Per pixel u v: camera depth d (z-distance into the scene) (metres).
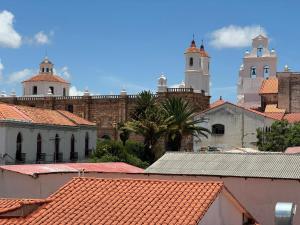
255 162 30.98
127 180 21.27
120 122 95.88
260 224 27.09
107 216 18.27
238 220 21.95
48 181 31.78
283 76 95.69
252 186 27.58
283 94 95.56
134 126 76.69
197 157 33.47
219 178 28.44
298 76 94.94
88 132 76.62
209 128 82.06
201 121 78.81
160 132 74.75
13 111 63.66
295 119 84.06
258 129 78.56
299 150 47.12
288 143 72.12
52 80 118.88
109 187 20.78
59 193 20.69
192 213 17.77
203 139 82.44
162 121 75.00
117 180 21.39
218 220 19.59
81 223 17.98
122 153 71.62
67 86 122.44
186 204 18.50
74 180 21.75
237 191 27.83
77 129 73.19
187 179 29.33
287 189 26.80
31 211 19.41
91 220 18.11
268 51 112.88
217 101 100.06
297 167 29.25
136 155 77.12
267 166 29.91
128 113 101.25
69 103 105.56
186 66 110.88
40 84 118.19
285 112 91.50
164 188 20.09
